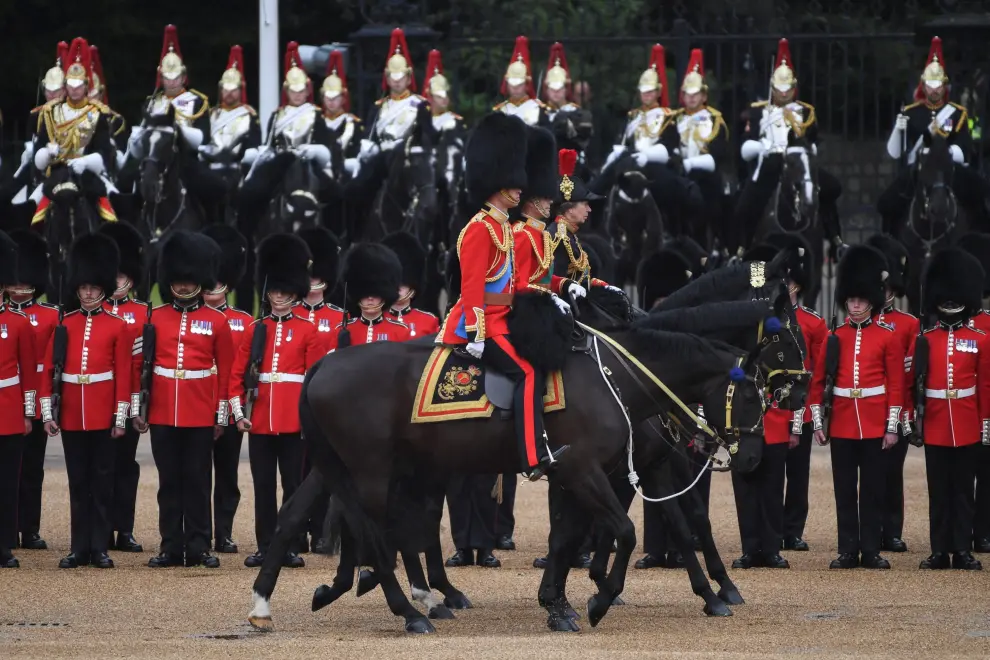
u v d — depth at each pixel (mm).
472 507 57312
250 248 94062
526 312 43938
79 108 90625
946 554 56719
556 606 45094
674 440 47781
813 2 109375
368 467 44844
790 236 78125
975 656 40500
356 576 54250
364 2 114188
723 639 43000
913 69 116812
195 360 57875
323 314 60750
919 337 57031
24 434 59188
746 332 45594
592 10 121312
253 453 58031
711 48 123062
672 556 57094
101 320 58188
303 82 95375
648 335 45188
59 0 146875
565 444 44062
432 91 97188
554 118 92062
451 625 46000
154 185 88312
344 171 96750
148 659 39688
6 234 60188
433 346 45562
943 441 56719
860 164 107938
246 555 60375
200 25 151250
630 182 89062
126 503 61156
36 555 60094
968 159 95875
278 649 41125
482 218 44875
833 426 57750
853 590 51844
